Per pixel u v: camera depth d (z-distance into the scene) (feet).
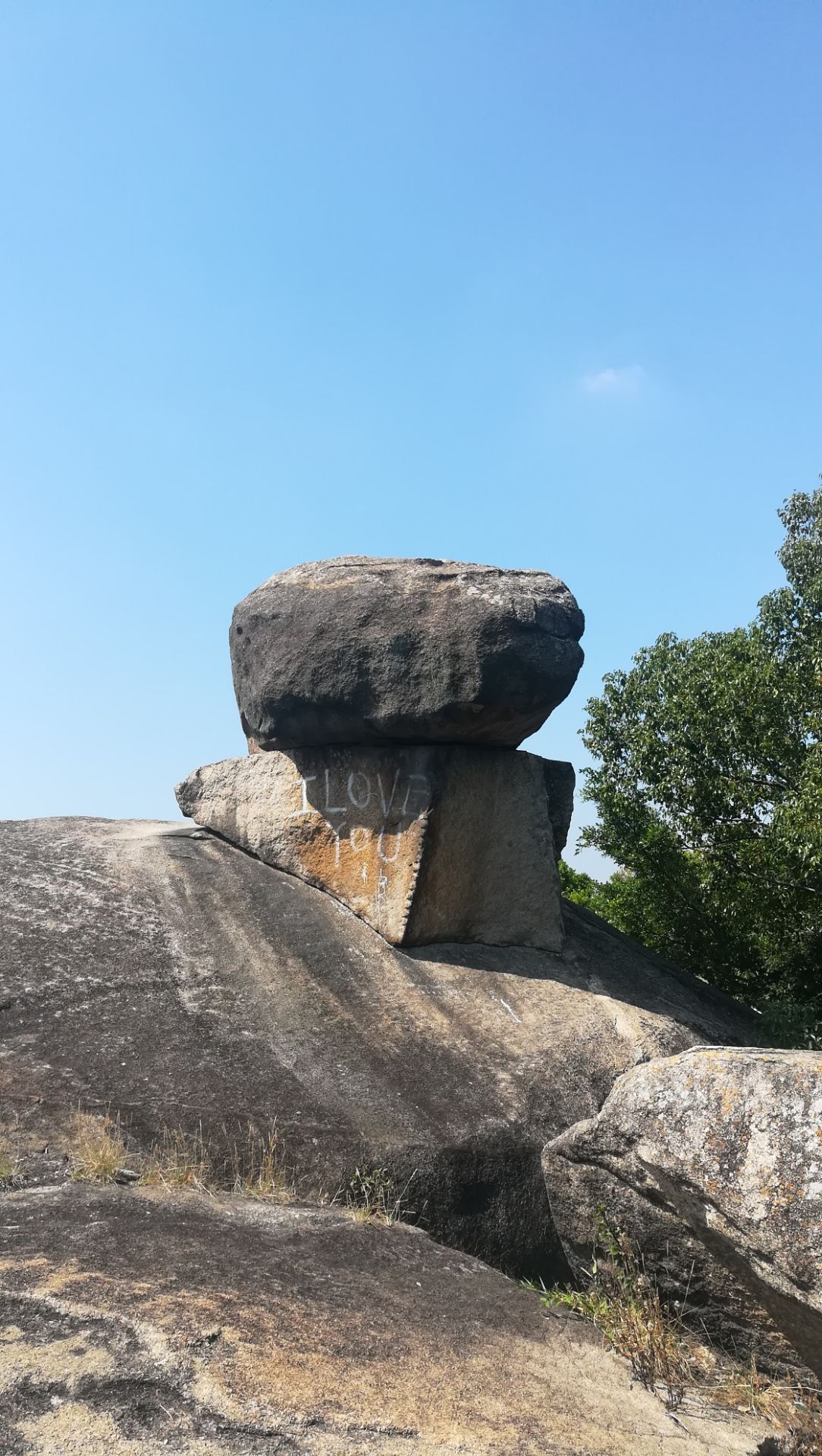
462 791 25.76
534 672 24.18
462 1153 19.16
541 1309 14.60
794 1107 12.42
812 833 27.17
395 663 24.80
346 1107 19.48
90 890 24.97
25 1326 10.80
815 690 31.09
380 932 25.22
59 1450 9.18
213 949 23.52
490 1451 10.36
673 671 33.86
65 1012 20.45
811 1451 12.08
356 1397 10.78
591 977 26.35
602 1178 15.10
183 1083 19.11
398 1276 14.49
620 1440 11.25
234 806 28.02
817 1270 11.78
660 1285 14.78
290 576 27.84
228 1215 15.40
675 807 33.78
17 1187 15.55
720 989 33.32
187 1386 10.23
